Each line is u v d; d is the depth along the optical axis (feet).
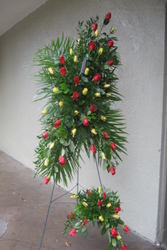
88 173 8.92
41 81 5.20
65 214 8.46
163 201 6.59
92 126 4.86
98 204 5.12
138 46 6.58
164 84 6.12
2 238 7.14
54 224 7.85
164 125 6.28
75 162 5.15
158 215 6.73
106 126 5.04
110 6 7.23
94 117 4.71
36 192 10.31
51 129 4.90
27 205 9.16
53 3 9.65
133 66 6.78
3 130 16.39
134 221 7.38
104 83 5.08
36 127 12.05
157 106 6.31
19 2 10.12
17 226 7.76
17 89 13.51
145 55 6.44
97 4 7.68
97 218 5.13
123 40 6.97
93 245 6.80
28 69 12.03
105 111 5.09
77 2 8.45
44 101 11.00
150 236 6.96
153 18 6.15
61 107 4.65
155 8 6.08
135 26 6.60
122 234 7.33
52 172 4.91
